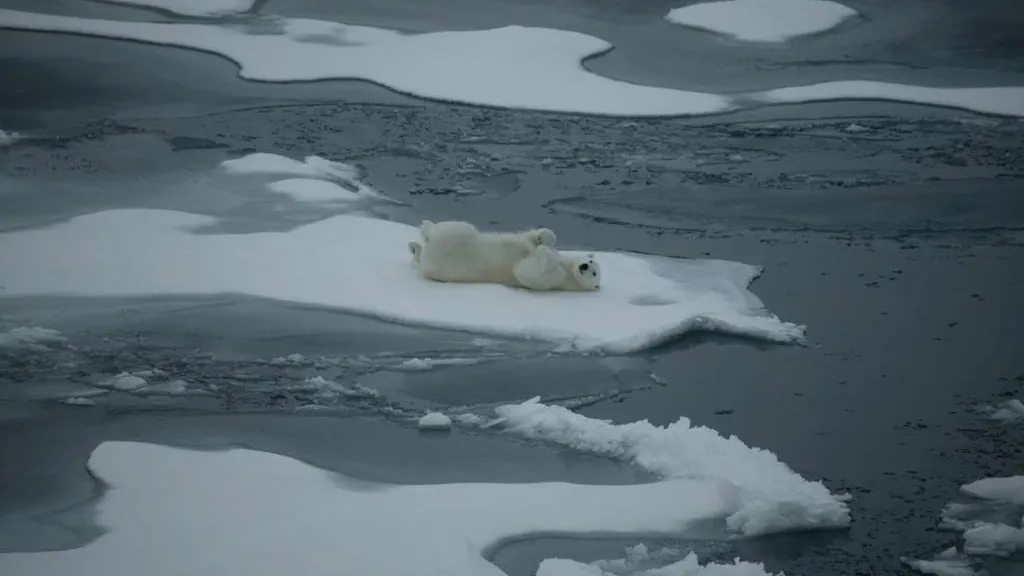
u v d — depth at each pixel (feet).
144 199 96.37
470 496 54.19
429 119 123.65
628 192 104.47
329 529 51.01
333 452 59.00
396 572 47.88
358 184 103.45
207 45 147.54
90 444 59.21
